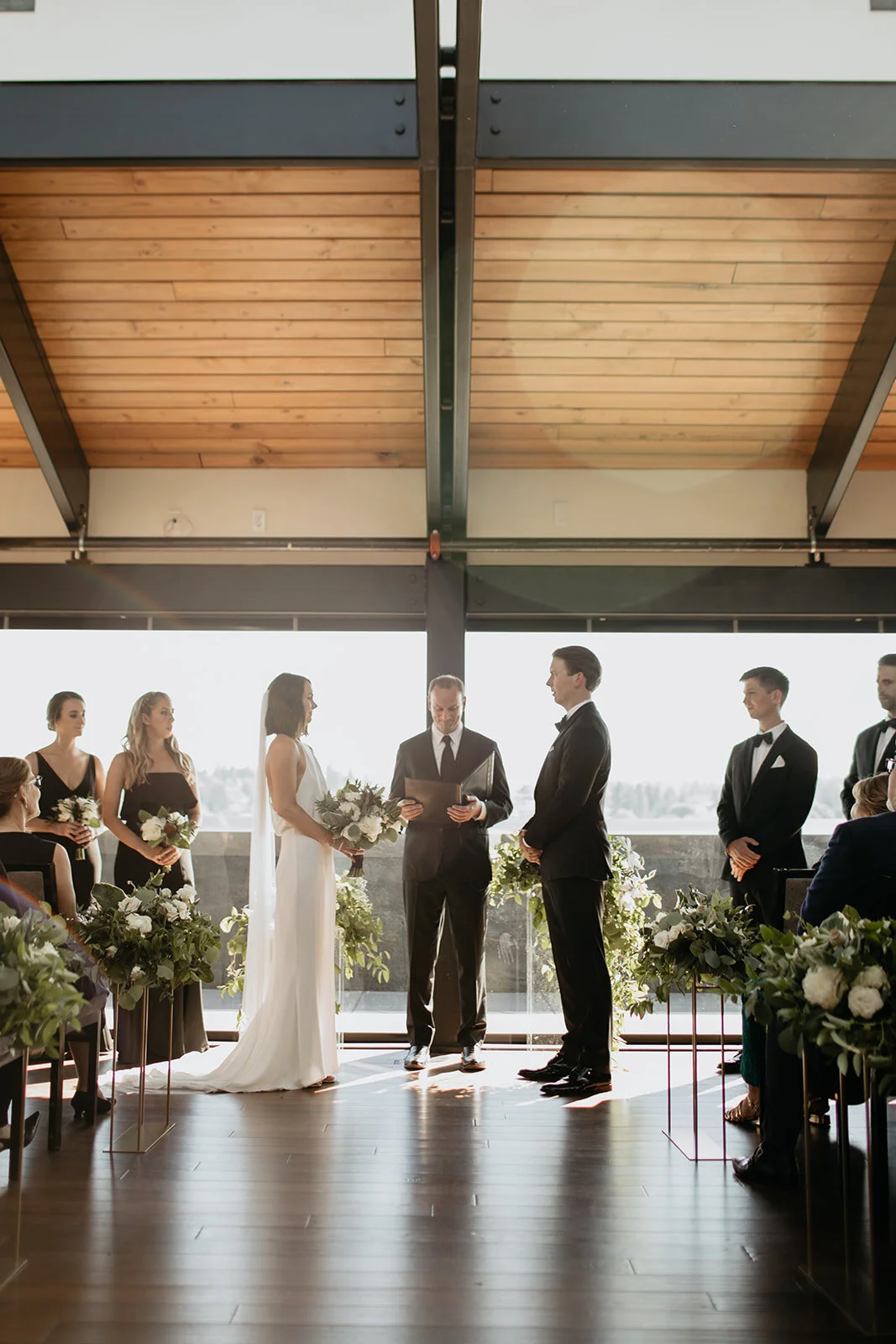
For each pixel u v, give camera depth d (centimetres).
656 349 519
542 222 456
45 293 498
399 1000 575
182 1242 275
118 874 470
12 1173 263
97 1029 390
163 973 354
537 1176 329
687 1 424
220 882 580
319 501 585
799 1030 251
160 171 437
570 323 505
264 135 403
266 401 552
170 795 478
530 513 584
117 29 425
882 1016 233
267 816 463
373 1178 326
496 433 569
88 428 568
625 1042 539
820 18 427
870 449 577
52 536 582
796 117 401
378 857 582
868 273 485
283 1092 434
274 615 586
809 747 462
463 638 566
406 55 414
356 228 462
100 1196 309
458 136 391
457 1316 235
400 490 586
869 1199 232
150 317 508
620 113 401
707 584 575
